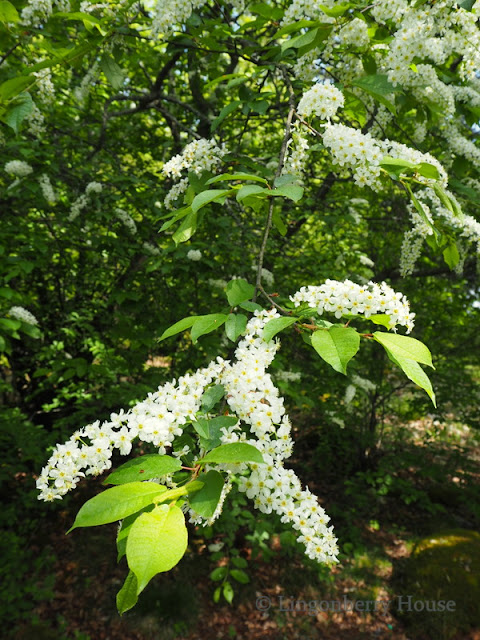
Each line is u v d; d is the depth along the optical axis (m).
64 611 3.83
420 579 4.20
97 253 4.29
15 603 3.69
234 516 4.53
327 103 1.57
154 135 5.44
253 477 1.12
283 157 1.51
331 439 6.28
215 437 1.08
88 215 3.92
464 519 5.68
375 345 5.94
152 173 4.80
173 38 2.57
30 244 3.60
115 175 3.98
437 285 6.09
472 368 6.52
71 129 4.22
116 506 0.76
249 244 4.04
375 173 1.55
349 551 4.87
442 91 2.17
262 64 2.18
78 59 1.98
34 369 5.88
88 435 1.15
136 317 4.11
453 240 2.14
